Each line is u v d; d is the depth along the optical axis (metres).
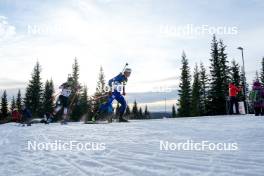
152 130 8.52
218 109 47.22
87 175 3.58
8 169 4.19
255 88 15.33
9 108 74.06
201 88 55.97
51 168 4.09
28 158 5.01
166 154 4.54
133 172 3.56
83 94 56.47
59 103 17.36
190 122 10.90
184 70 58.12
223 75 48.91
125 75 15.07
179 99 58.03
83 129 10.55
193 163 3.79
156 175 3.34
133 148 5.35
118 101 15.19
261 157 3.89
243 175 3.06
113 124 12.69
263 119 10.68
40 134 9.21
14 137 8.81
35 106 63.47
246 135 6.12
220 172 3.24
